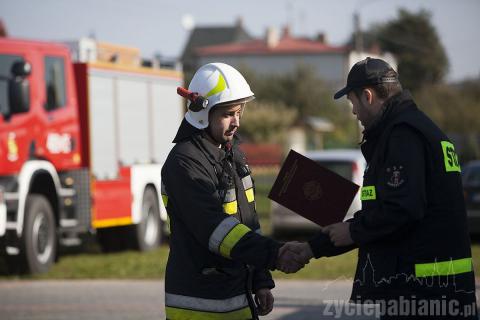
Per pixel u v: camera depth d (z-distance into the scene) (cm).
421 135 496
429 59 9506
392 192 488
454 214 499
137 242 1983
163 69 2189
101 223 1806
